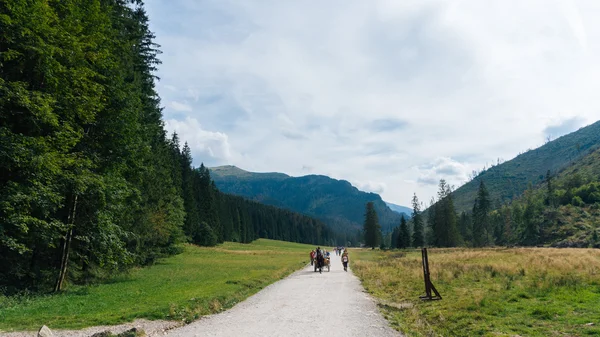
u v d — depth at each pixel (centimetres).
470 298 1273
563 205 11644
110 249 2158
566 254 3297
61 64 1711
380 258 5250
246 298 1501
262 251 7644
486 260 2947
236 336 841
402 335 839
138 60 2927
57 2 1745
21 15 1434
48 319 1055
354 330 888
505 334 812
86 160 1831
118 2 2592
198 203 9106
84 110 1780
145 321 1016
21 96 1405
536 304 1112
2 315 1127
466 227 11031
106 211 2156
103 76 1908
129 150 2283
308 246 15325
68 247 1928
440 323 969
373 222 10662
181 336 853
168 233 3891
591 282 1417
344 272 2898
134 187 2508
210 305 1238
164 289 1805
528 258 2814
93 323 995
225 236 11381
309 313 1127
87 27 1909
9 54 1400
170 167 4944
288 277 2542
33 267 1925
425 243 10781
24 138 1444
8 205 1398
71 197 1947
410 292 1557
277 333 865
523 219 10288
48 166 1504
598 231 8631
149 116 3291
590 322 866
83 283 2197
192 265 3694
